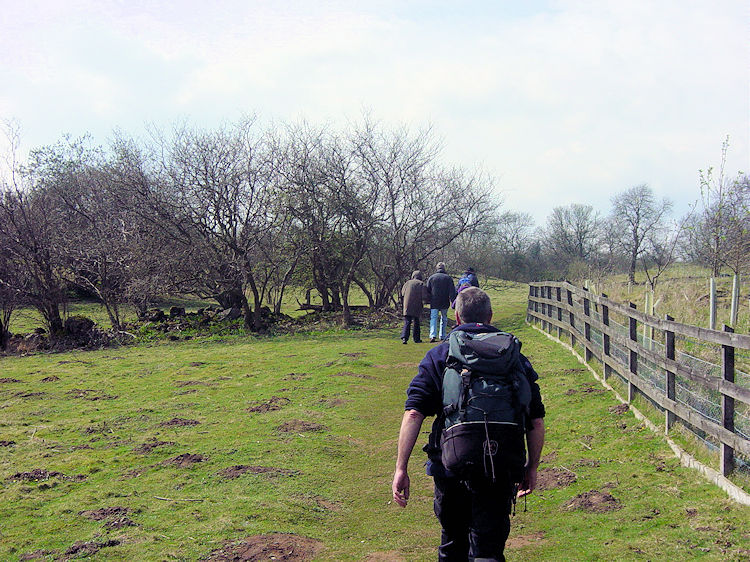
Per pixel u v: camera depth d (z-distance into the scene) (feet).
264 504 19.44
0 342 63.36
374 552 16.40
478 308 12.00
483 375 10.74
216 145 68.33
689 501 16.62
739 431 16.81
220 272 69.51
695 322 37.52
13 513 18.97
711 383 17.88
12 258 63.87
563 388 31.27
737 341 16.33
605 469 20.25
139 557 15.69
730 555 13.41
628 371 26.32
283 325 71.00
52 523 18.12
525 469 11.51
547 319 51.11
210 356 52.80
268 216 69.56
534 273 176.86
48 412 33.30
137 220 69.10
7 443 26.81
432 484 21.90
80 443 27.07
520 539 16.51
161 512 18.97
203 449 25.61
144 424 30.12
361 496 20.85
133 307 82.38
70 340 63.21
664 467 19.40
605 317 31.22
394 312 76.89
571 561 14.56
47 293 64.59
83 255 67.62
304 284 81.92
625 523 16.19
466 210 79.20
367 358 47.57
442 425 11.16
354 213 72.18
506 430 10.46
